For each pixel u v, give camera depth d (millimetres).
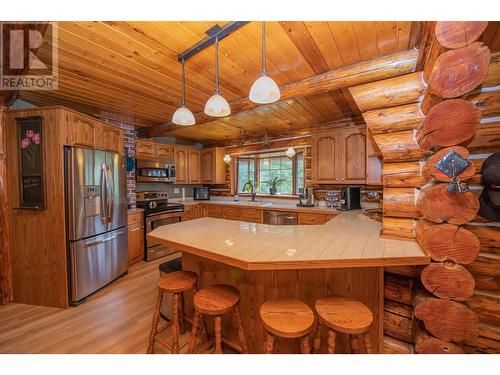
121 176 2883
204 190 5055
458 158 1028
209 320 1738
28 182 2248
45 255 2219
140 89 2275
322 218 3193
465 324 1097
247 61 1738
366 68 1685
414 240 1420
